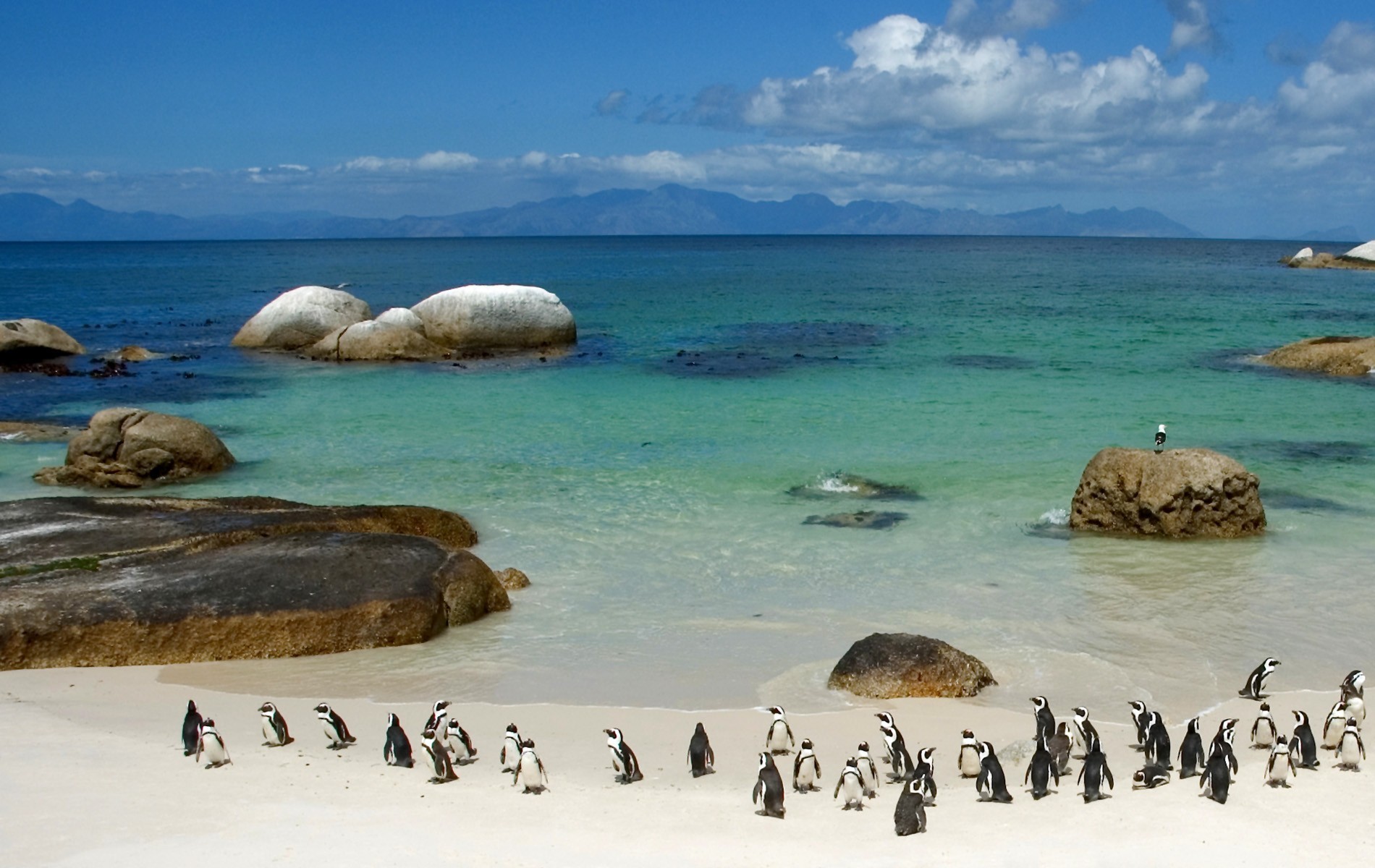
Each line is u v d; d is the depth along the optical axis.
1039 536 20.47
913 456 26.28
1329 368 38.41
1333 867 9.41
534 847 9.76
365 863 9.34
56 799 10.62
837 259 149.50
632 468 25.30
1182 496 20.19
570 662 14.95
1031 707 13.40
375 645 15.59
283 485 24.03
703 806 10.78
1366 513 21.73
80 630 14.92
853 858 9.59
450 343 44.53
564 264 130.00
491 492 23.34
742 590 17.70
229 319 58.44
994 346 46.09
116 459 24.30
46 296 75.81
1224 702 13.48
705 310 62.84
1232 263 134.00
